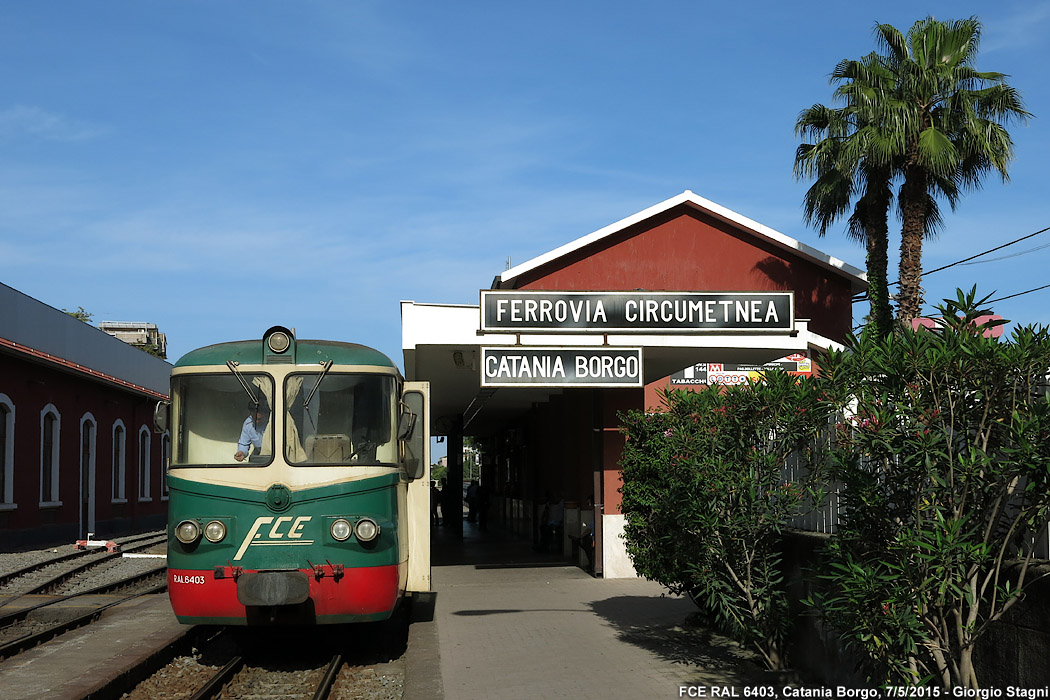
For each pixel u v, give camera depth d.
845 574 6.08
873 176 23.84
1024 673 5.59
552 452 24.09
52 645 11.16
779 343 14.80
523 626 12.22
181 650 11.23
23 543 25.69
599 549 17.67
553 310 14.39
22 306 25.59
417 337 14.66
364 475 10.04
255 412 10.10
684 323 14.50
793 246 25.12
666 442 9.41
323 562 9.73
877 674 6.81
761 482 8.37
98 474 32.53
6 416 24.98
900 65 23.00
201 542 9.72
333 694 9.27
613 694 8.34
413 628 12.16
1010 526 5.73
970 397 5.70
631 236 25.03
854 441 6.13
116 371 34.34
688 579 10.62
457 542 28.83
